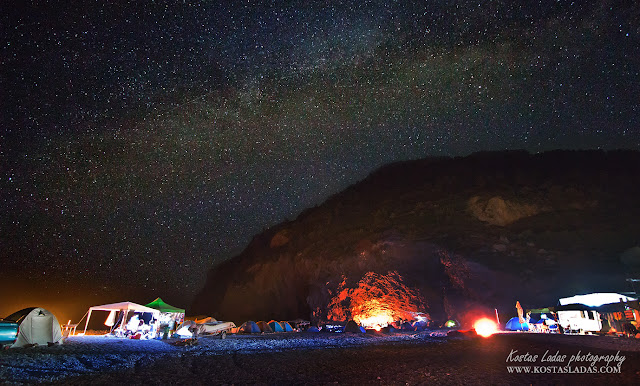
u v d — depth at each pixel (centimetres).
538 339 1789
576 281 3559
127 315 2753
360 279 4769
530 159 6625
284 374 1064
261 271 6278
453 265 4209
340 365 1230
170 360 1356
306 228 6500
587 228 4347
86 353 1467
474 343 1786
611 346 1416
